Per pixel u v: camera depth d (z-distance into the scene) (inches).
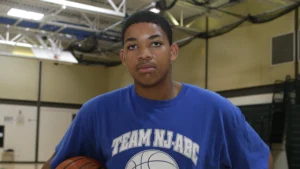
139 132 55.8
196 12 360.8
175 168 53.2
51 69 522.0
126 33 56.5
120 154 55.6
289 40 299.7
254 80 327.3
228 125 58.4
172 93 58.8
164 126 55.6
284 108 293.0
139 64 54.9
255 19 325.4
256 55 327.0
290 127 283.7
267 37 318.3
